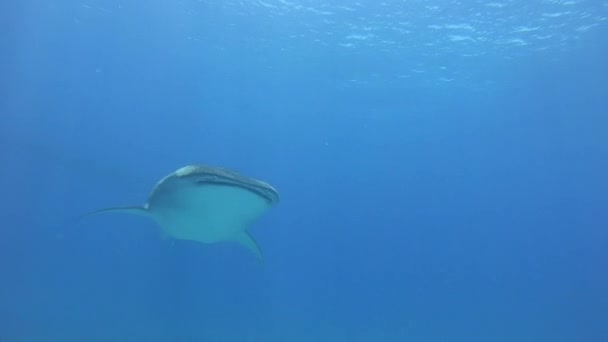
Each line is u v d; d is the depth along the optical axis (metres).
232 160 43.19
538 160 40.19
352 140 38.00
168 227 7.28
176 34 23.33
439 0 18.70
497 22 19.75
